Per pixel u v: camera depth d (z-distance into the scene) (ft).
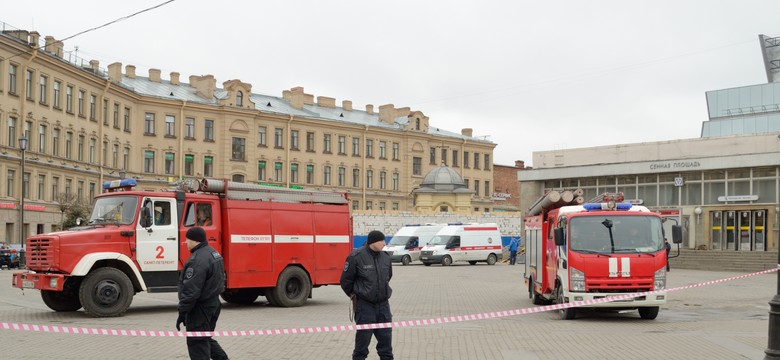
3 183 169.68
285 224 74.59
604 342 48.16
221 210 70.85
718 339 49.67
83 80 204.54
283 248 74.18
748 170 162.30
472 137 338.34
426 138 309.83
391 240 193.67
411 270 156.76
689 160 169.48
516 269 160.86
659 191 176.96
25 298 80.33
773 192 158.10
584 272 59.67
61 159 193.26
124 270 64.75
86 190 206.28
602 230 60.70
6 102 170.30
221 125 252.42
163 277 66.13
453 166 319.88
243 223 71.46
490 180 335.26
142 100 236.43
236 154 255.50
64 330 36.88
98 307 61.87
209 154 249.96
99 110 213.25
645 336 51.29
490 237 187.01
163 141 240.32
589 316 65.57
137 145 235.61
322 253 77.15
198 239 33.53
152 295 87.81
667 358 41.75
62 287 60.59
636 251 60.23
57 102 192.85
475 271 151.74
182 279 33.04
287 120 269.03
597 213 61.26
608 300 58.65
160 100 239.50
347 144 287.07
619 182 184.85
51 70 188.75
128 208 65.57
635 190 181.47
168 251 66.33
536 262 74.38
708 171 168.55
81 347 45.42
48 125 187.11
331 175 281.74
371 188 292.81
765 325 59.26
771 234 157.28
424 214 236.84
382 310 35.73
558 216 63.72
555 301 65.36
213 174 250.98
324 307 74.38
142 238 65.05
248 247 71.56
